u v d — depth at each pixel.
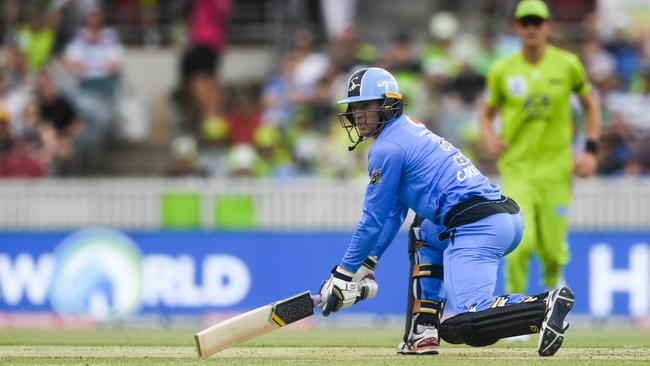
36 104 58.12
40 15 64.88
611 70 59.28
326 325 44.75
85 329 41.66
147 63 68.44
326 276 46.25
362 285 24.30
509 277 33.50
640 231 45.12
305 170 54.84
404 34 58.88
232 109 58.56
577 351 26.50
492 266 23.59
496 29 64.75
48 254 46.78
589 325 44.69
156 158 63.31
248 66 68.19
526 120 33.69
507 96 33.84
